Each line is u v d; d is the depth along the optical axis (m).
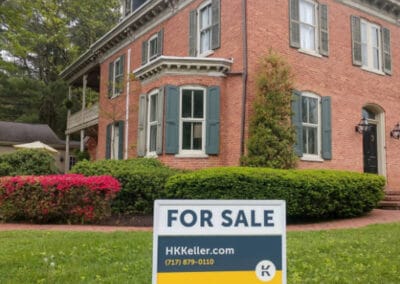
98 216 8.77
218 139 11.18
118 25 16.75
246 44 11.06
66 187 8.66
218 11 12.05
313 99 12.23
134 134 15.20
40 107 36.16
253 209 2.38
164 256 2.27
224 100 11.44
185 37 13.35
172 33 14.15
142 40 16.02
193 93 11.45
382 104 14.19
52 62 35.44
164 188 9.55
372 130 14.11
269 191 8.70
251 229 2.36
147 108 12.48
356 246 6.15
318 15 12.73
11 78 35.03
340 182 9.48
